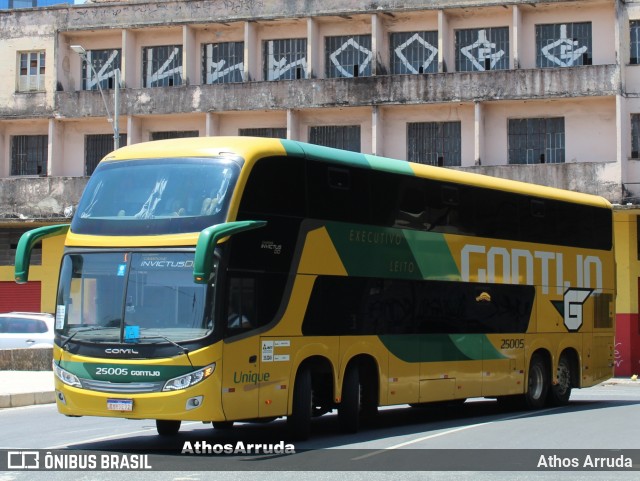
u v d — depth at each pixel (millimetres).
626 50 36969
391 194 17500
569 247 22453
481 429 17469
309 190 15711
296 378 15430
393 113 39406
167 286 14047
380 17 39250
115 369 13977
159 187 14594
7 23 42781
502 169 37094
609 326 23875
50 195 41250
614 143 37250
